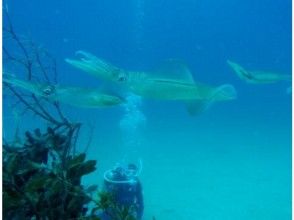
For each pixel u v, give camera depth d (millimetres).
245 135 18875
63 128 3887
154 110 35188
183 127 22734
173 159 13141
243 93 46156
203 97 2076
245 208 8156
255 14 78375
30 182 3053
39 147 3727
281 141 16672
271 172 11156
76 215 3348
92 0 68750
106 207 3199
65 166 3375
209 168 11727
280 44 77438
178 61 2076
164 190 9305
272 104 40969
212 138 18062
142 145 16422
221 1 76438
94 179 9773
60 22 68000
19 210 3158
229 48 82625
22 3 62719
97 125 23328
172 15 78688
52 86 2537
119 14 74312
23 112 4070
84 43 74812
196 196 8891
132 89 2070
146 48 79750
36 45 4492
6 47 4266
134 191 5910
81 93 2451
